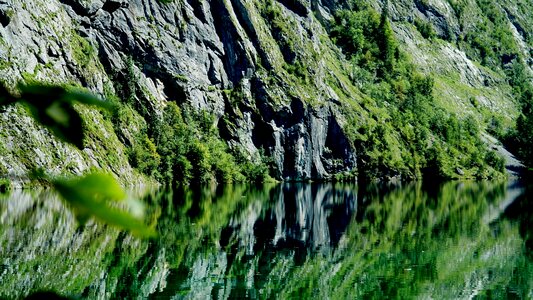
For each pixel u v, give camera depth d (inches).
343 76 6245.1
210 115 4795.8
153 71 4579.2
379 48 7332.7
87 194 89.0
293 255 1469.0
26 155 2844.5
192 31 4849.9
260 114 5034.5
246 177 4763.8
